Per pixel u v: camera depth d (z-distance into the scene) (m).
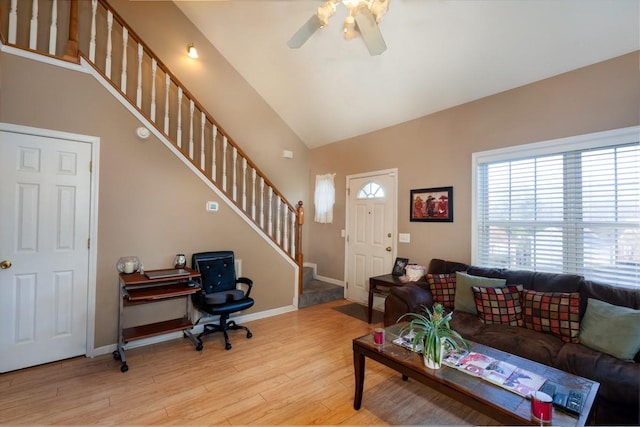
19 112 2.44
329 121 4.79
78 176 2.71
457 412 2.04
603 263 2.51
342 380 2.42
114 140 2.88
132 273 2.86
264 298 3.96
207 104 4.39
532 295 2.47
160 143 3.16
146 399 2.12
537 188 2.89
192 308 3.36
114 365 2.59
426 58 3.15
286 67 4.22
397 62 3.34
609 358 1.88
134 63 3.80
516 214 3.03
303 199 5.58
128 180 2.96
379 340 2.04
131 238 2.98
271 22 3.67
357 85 3.90
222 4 3.75
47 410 1.97
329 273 5.20
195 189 3.41
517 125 2.98
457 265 3.25
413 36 2.99
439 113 3.65
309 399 2.15
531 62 2.75
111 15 3.02
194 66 4.27
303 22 3.47
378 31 2.32
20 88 2.45
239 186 4.70
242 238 3.77
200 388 2.27
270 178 5.09
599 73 2.50
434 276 3.13
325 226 5.30
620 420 1.69
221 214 3.60
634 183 2.36
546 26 2.45
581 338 2.12
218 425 1.87
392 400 2.16
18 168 2.45
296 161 5.45
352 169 4.81
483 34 2.71
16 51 2.43
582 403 1.42
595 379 1.78
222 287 3.39
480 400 1.47
